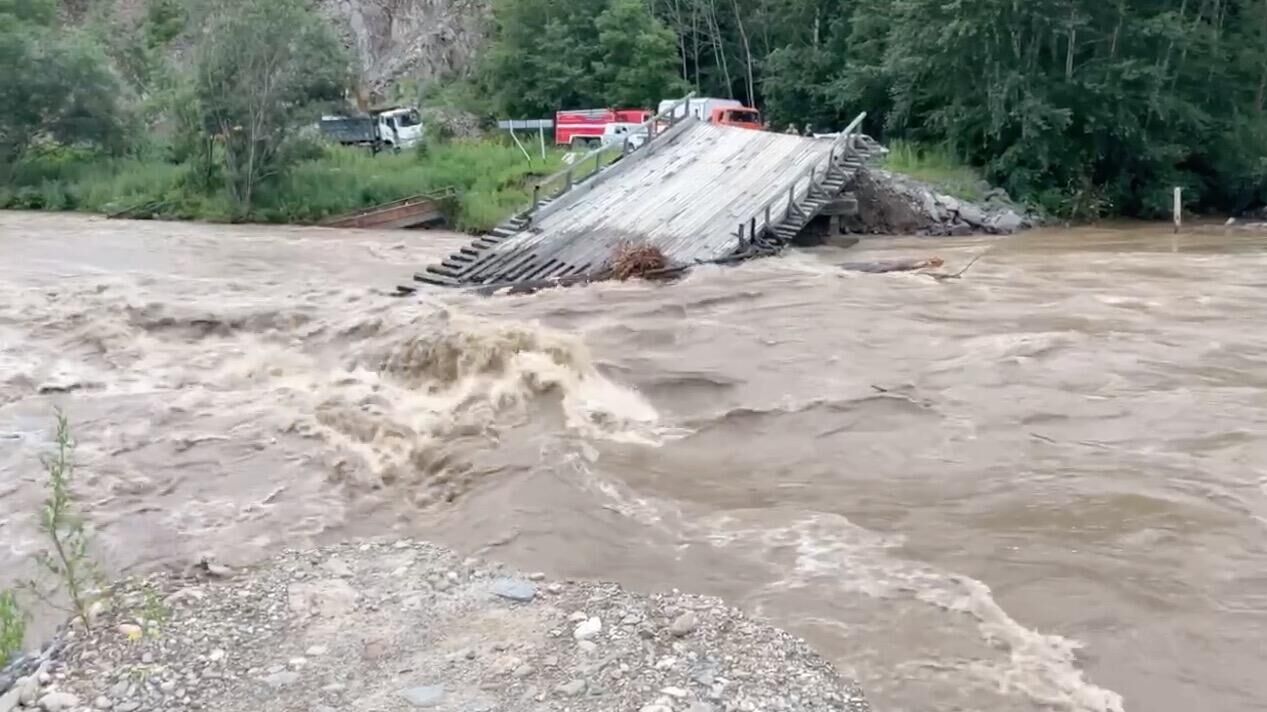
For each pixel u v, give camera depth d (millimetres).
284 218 39562
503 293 20766
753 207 25406
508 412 12266
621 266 21438
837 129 52156
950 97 42406
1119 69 39500
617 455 10883
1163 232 34312
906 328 16141
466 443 11227
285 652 6953
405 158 44250
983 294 19203
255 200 40250
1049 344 14883
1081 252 27328
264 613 7535
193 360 15102
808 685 6559
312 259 28109
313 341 16094
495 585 7977
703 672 6633
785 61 52625
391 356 14406
